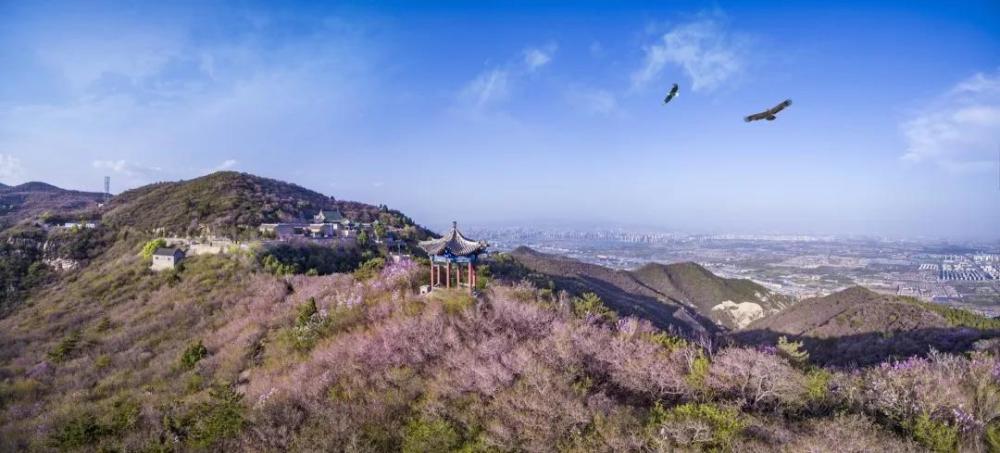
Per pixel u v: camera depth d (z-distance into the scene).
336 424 22.73
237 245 70.00
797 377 25.53
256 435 23.38
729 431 19.89
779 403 24.22
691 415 21.12
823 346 75.50
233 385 32.22
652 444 19.84
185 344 43.72
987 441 21.09
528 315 33.41
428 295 39.16
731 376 25.09
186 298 56.16
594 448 19.81
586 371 26.73
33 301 66.50
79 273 74.81
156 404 30.22
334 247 76.06
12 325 57.22
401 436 22.17
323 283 51.66
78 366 41.69
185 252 72.25
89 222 95.38
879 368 30.25
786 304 127.06
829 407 24.38
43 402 34.91
